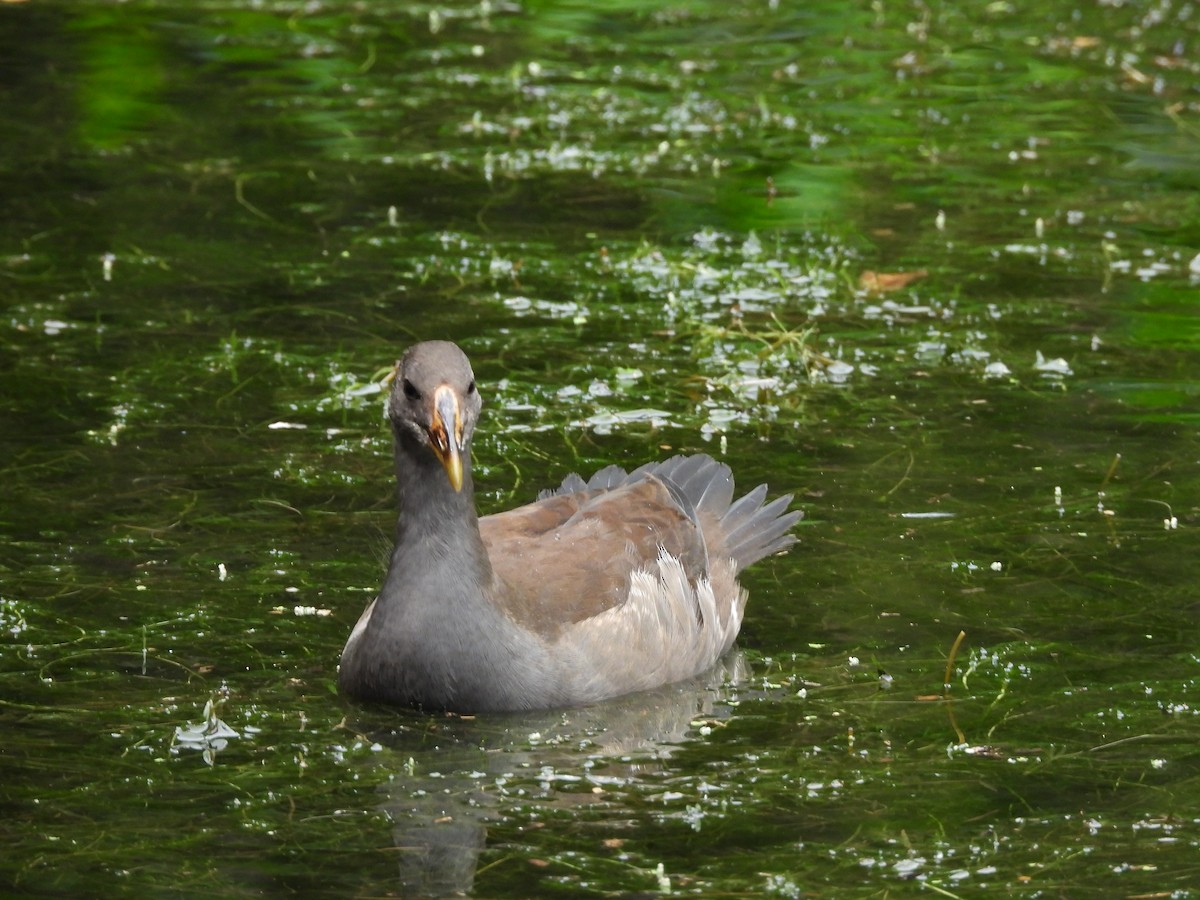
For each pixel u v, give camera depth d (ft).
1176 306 53.52
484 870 27.43
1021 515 40.70
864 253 57.77
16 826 28.71
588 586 34.68
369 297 53.78
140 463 42.91
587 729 32.68
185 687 33.63
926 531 40.09
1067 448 44.27
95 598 36.76
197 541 39.27
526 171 65.36
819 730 32.55
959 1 88.22
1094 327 52.03
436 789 30.12
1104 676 34.30
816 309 53.36
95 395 46.75
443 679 32.89
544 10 86.38
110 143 67.97
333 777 30.60
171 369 48.52
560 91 74.43
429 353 32.96
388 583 33.35
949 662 34.12
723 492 40.40
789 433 45.24
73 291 53.88
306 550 39.01
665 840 28.45
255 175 64.75
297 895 26.61
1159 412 46.34
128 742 31.58
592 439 44.73
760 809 29.50
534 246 58.03
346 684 33.76
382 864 27.61
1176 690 33.71
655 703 33.99
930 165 66.39
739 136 69.10
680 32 83.51
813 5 87.30
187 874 27.25
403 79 75.92
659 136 69.00
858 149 68.03
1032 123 71.26
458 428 31.91
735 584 37.78
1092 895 26.78
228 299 53.52
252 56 78.95
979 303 53.67
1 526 39.55
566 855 27.91
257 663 34.63
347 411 46.09
